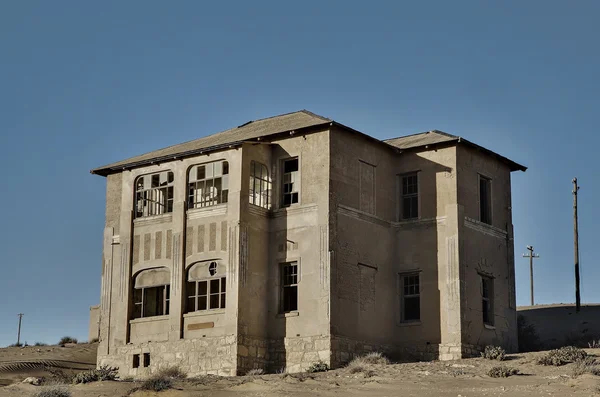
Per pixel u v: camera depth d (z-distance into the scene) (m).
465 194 46.50
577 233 62.44
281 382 34.94
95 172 49.50
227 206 43.94
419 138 49.69
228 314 42.75
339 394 32.22
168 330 44.59
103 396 33.91
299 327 43.00
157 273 45.97
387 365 39.12
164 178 46.69
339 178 44.16
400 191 47.59
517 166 50.66
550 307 62.50
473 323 45.34
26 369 51.91
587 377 32.38
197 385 35.03
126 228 47.25
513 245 49.47
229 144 44.25
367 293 44.66
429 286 45.62
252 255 43.72
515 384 32.91
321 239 43.16
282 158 45.28
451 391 31.69
